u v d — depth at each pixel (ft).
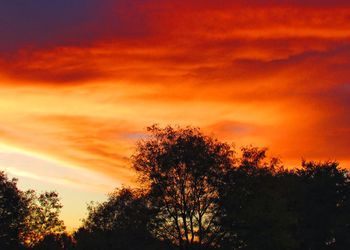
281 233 196.54
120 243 209.87
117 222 215.92
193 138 204.54
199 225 197.06
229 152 204.74
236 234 195.00
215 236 195.93
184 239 198.29
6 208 282.77
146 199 202.59
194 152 200.64
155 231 199.31
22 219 286.25
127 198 208.44
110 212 221.25
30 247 288.51
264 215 193.26
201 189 198.90
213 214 198.49
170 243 199.21
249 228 193.88
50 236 290.15
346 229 271.90
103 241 221.66
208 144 204.85
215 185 199.00
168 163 200.54
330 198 278.67
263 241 194.18
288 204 263.70
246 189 201.26
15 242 282.77
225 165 201.77
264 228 193.77
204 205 198.70
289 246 205.57
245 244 196.65
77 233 264.72
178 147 202.49
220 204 197.06
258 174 203.51
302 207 273.13
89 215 245.24
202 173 198.80
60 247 288.51
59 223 291.17
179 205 197.88
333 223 269.85
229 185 200.23
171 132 206.90
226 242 195.62
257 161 205.36
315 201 277.44
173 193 199.41
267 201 197.06
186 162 199.62
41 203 290.76
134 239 203.21
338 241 272.72
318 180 282.77
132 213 204.23
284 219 198.90
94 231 238.89
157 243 200.75
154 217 199.52
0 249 280.10
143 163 204.85
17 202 284.82
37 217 289.53
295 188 271.28
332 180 281.95
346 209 278.46
